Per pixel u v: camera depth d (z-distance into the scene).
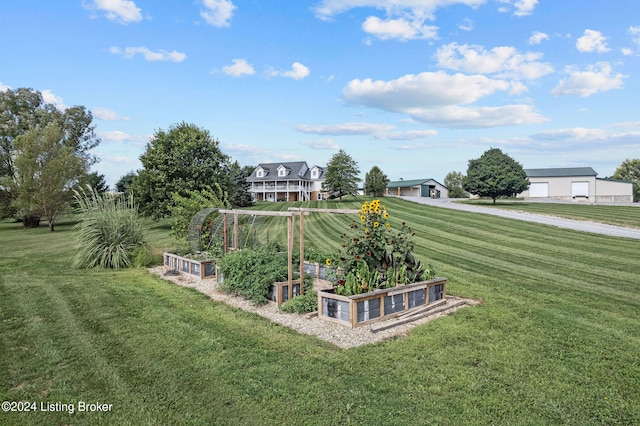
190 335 5.04
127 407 3.28
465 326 5.32
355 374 3.87
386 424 3.00
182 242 12.06
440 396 3.43
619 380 3.73
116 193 11.89
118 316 5.90
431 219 22.64
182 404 3.33
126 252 10.69
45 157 25.75
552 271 9.66
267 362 4.17
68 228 27.05
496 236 16.20
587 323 5.48
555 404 3.29
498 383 3.66
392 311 5.80
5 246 16.17
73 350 4.52
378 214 6.66
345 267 6.26
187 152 24.25
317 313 5.96
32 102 34.84
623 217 20.81
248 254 7.47
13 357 4.32
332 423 3.01
